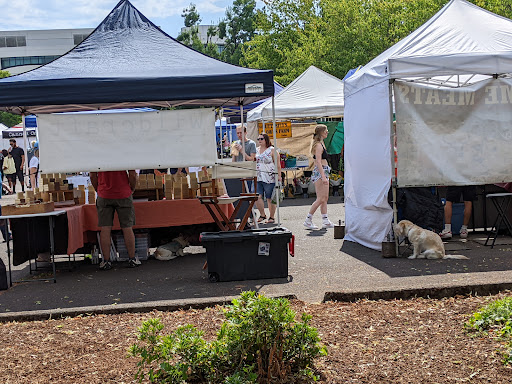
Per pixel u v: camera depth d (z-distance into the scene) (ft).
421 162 28.63
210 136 26.63
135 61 29.25
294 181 64.39
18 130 100.42
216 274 24.70
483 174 29.09
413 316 17.20
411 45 29.22
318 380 12.78
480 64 27.40
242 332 12.74
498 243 31.09
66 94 25.76
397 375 13.00
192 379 13.00
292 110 60.03
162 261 30.50
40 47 381.81
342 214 46.88
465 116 28.89
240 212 35.01
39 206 26.16
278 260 24.90
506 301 16.57
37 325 18.53
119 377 13.52
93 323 18.29
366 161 31.14
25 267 31.19
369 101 30.37
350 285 23.06
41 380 13.60
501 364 13.26
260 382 12.43
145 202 30.45
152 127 26.45
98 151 26.30
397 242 28.63
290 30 158.92
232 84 26.48
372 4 132.67
